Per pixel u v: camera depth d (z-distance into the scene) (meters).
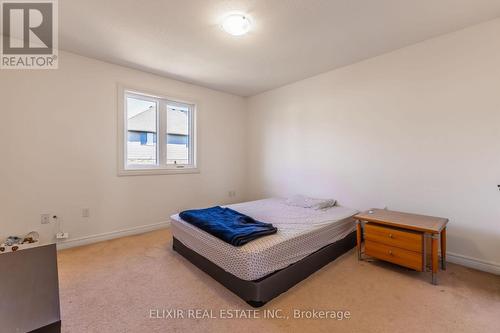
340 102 3.12
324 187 3.35
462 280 1.97
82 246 2.72
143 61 2.90
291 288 1.86
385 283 1.93
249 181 4.54
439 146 2.34
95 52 2.66
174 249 2.59
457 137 2.24
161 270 2.15
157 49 2.58
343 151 3.12
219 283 1.92
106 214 2.96
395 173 2.65
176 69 3.15
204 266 2.09
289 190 3.84
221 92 4.16
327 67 3.10
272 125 4.07
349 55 2.74
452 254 2.29
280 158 3.96
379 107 2.75
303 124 3.59
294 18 2.01
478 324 1.45
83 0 1.78
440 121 2.33
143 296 1.75
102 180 2.91
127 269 2.17
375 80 2.78
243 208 2.98
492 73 2.05
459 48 2.21
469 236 2.20
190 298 1.73
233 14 1.95
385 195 2.74
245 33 2.25
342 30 2.21
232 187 4.38
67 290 1.82
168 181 3.53
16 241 2.31
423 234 1.93
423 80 2.42
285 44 2.46
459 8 1.88
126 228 3.12
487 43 2.07
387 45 2.50
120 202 3.07
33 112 2.46
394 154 2.65
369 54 2.71
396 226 2.10
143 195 3.28
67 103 2.65
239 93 4.29
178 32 2.23
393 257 2.09
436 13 1.95
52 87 2.56
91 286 1.88
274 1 1.79
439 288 1.85
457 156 2.24
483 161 2.12
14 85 2.37
